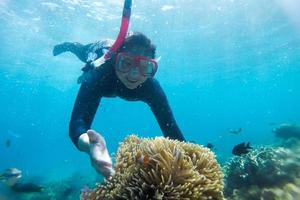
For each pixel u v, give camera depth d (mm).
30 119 108625
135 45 4137
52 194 13555
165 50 27797
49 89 46469
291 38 28938
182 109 103500
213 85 51094
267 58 36188
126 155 2953
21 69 34562
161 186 2566
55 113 85562
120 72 4195
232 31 24672
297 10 21391
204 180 2730
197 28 23203
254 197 5812
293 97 110250
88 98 4176
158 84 4836
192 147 3100
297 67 45531
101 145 2691
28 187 7141
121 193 2604
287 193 5594
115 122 145125
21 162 65188
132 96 4750
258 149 8938
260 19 22766
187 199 2512
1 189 7113
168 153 2754
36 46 26812
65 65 32219
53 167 42844
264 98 96562
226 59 33438
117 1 18578
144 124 159125
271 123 20078
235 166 7332
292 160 7066
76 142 3223
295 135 17938
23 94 51688
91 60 4832
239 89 61594
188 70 36531
